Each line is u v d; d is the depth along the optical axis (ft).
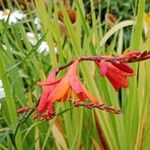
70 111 1.11
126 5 2.24
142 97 1.09
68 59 1.12
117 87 0.73
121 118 1.05
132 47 1.06
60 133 1.06
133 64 1.03
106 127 1.05
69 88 0.71
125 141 1.04
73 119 1.06
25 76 1.32
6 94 0.87
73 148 1.01
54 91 0.71
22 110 0.88
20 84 1.18
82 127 1.10
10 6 1.40
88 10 1.86
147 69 1.10
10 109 0.88
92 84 1.05
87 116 1.11
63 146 1.05
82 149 1.09
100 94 1.13
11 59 1.21
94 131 1.11
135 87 1.03
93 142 1.05
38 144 1.06
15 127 0.88
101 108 0.79
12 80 1.13
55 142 1.09
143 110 1.07
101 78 1.06
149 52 0.68
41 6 1.07
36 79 1.25
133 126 1.05
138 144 1.04
